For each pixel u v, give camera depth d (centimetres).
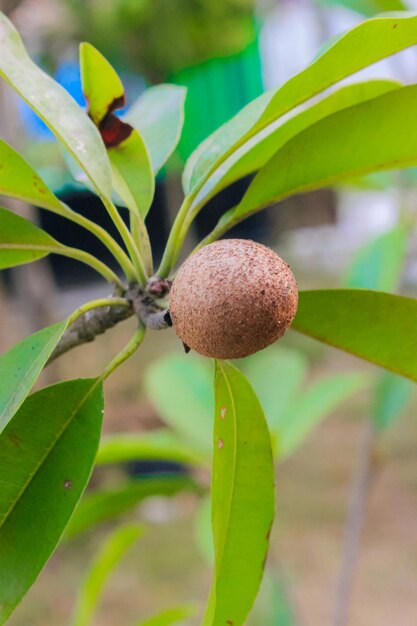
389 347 51
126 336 234
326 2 102
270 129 54
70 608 135
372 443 88
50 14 162
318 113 54
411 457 182
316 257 235
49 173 172
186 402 88
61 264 210
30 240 49
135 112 60
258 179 49
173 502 177
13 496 46
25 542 45
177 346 225
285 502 168
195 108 206
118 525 166
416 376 52
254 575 50
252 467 50
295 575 139
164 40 165
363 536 156
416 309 50
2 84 115
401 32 45
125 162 54
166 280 48
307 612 129
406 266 101
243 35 184
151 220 210
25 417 47
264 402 86
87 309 47
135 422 198
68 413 47
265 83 212
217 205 212
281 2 202
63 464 46
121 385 212
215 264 41
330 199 240
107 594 141
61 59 169
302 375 88
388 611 131
